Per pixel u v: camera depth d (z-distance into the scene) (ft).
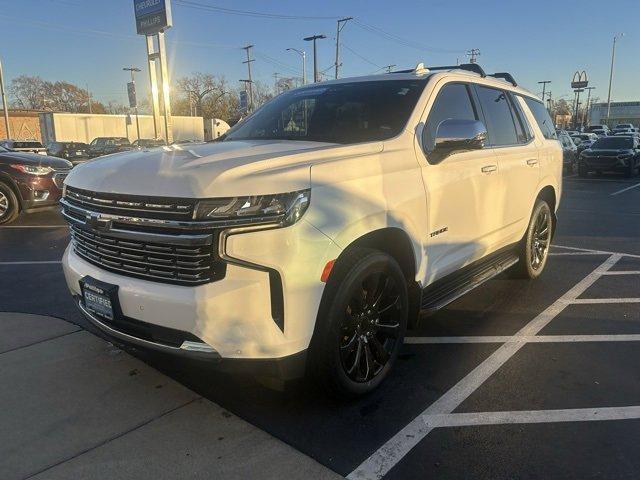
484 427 9.99
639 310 16.20
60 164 33.22
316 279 9.07
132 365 12.39
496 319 15.49
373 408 10.65
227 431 9.83
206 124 166.40
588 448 9.32
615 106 344.69
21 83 341.41
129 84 152.25
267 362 8.96
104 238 9.83
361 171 10.19
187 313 8.72
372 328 10.91
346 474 8.67
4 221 31.22
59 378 11.78
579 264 21.91
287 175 8.93
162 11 89.30
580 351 13.28
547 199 19.70
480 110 14.90
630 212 38.22
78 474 8.62
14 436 9.64
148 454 9.14
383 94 13.24
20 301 16.78
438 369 12.35
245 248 8.52
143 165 9.70
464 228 13.48
